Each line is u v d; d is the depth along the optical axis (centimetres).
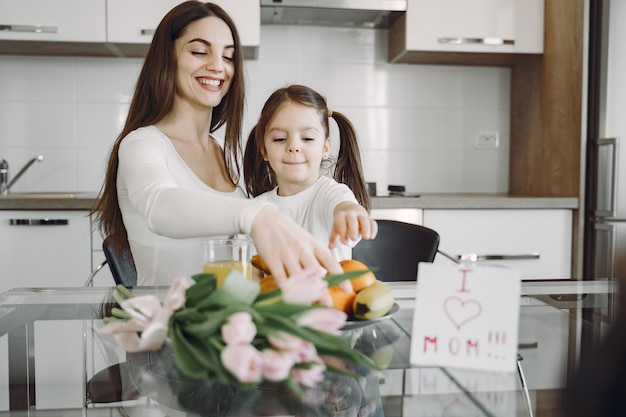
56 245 228
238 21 249
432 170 300
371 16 272
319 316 56
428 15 260
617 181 233
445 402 57
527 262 250
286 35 288
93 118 279
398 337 73
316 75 291
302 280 57
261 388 60
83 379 65
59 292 102
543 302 95
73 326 83
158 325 59
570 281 112
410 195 266
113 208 137
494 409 55
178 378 65
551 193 268
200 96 139
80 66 277
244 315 53
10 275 227
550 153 268
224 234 83
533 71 281
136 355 68
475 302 63
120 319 73
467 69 299
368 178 297
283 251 73
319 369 55
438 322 64
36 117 276
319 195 137
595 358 41
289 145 138
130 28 246
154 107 141
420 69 296
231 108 151
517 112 298
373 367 61
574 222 250
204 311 57
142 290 97
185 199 88
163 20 139
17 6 240
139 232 131
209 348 54
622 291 41
